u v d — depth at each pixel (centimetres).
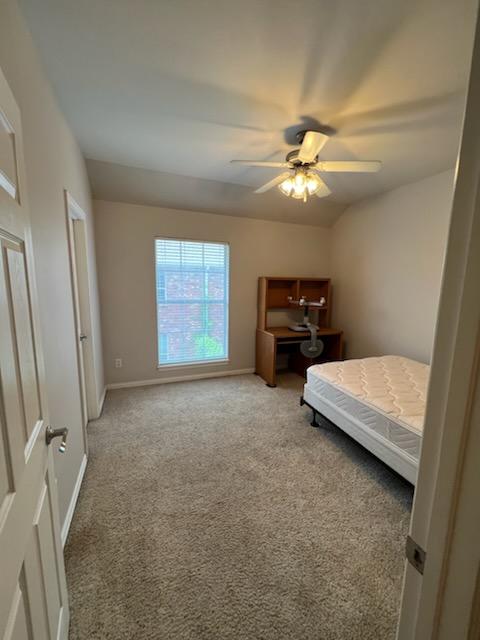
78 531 153
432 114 189
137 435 250
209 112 192
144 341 360
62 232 179
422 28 125
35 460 80
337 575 131
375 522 161
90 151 253
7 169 71
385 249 357
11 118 75
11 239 71
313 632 110
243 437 248
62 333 168
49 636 82
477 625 41
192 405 310
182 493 182
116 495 179
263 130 213
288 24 124
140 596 121
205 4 116
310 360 390
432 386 47
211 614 115
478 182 39
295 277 407
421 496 50
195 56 144
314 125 205
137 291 349
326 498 179
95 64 150
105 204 325
